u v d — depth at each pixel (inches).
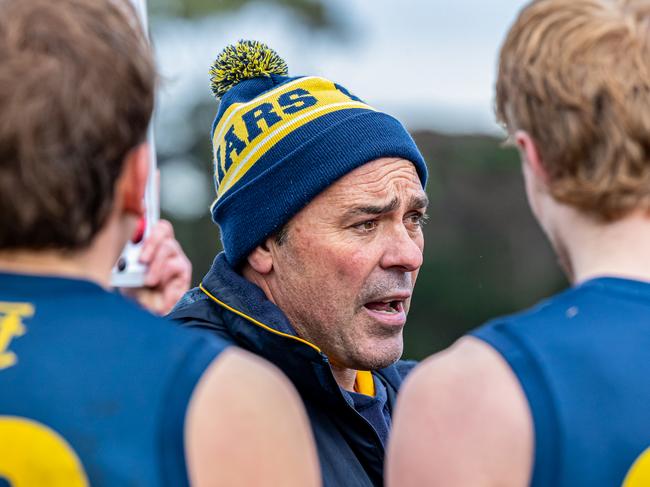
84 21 134.3
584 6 146.9
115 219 140.5
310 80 247.8
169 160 1031.0
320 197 236.2
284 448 132.2
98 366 127.7
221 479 125.9
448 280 1088.2
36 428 123.9
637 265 141.0
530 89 146.6
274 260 243.0
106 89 131.8
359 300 237.8
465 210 1111.0
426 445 138.3
